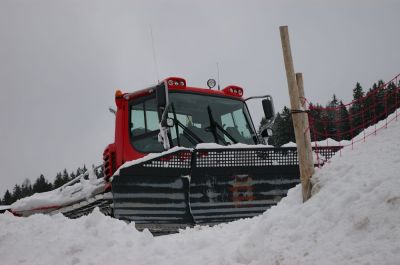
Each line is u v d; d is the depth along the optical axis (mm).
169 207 7480
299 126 5152
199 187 7688
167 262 4793
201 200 7668
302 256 3920
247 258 4461
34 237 5340
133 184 7332
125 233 5223
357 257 3471
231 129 9281
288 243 4227
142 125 8742
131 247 5027
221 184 7805
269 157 8094
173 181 7559
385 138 5078
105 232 5172
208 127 8969
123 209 7215
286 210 4914
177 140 8539
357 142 5422
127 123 8875
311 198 4695
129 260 4824
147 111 8742
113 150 9055
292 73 5258
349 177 4523
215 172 7785
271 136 9672
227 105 9422
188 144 8625
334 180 4695
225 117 9281
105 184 9000
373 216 3742
